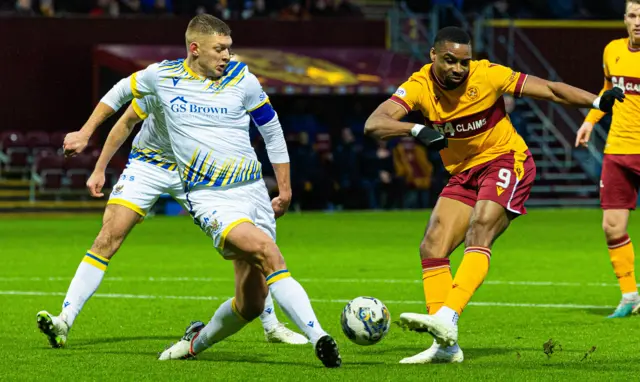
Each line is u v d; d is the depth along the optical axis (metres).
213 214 12.54
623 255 18.12
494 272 25.69
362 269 26.42
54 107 53.97
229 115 12.84
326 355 12.03
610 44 18.66
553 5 59.03
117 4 54.66
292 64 53.22
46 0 54.66
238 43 55.34
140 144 14.62
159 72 12.98
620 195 18.28
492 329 16.53
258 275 12.57
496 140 13.39
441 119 13.31
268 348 14.41
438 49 12.97
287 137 53.81
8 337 15.48
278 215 13.72
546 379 11.55
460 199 13.53
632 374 11.91
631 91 18.31
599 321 17.44
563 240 34.94
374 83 52.81
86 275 14.27
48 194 49.47
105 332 16.12
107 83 54.16
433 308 13.23
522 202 13.22
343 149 50.00
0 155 51.09
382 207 50.31
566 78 58.31
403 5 57.34
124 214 14.40
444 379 11.50
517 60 57.28
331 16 56.94
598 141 56.38
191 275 25.08
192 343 13.09
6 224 43.19
